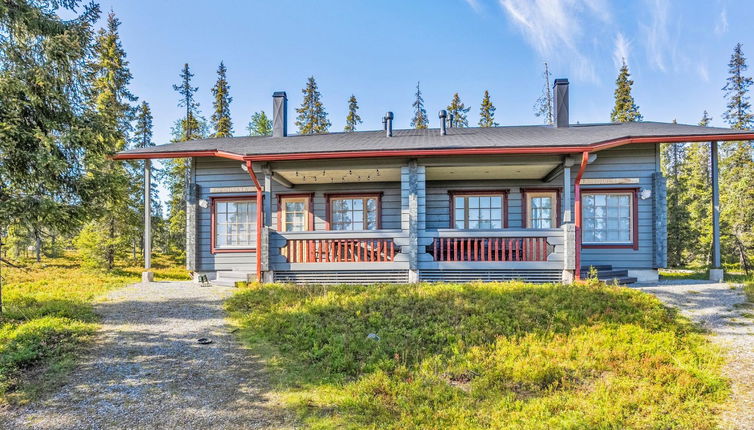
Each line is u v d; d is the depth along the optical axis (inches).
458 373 172.6
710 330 210.8
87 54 264.8
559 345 194.5
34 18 236.8
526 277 327.6
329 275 340.5
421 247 336.2
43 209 236.2
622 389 155.6
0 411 140.6
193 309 273.6
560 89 465.7
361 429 132.8
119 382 163.9
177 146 425.1
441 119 432.5
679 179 944.9
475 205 434.3
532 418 138.8
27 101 239.6
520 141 345.4
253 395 155.3
